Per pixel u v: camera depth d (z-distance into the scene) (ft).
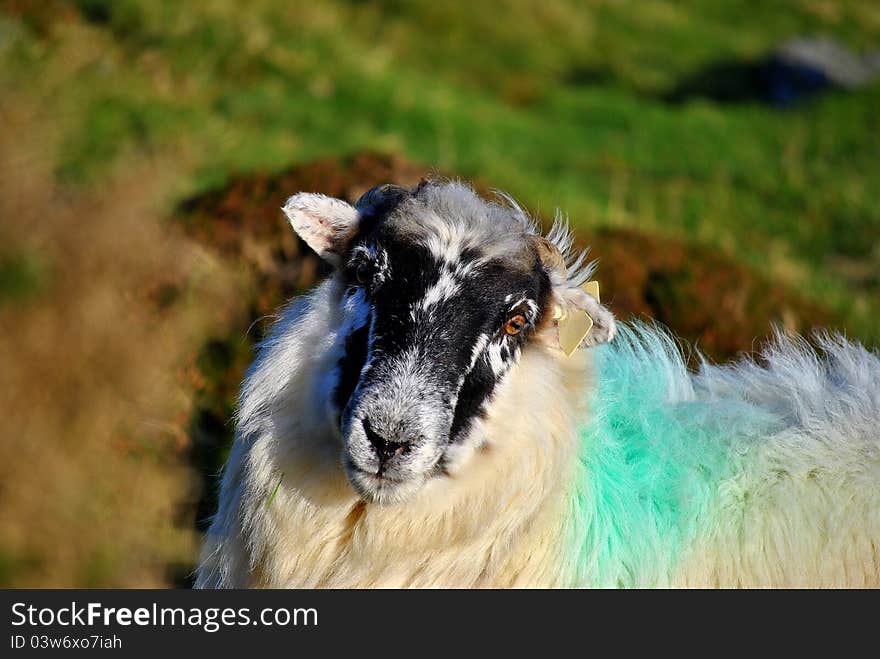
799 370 15.51
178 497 23.17
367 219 14.48
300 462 13.60
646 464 14.28
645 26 88.63
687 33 87.81
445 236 13.44
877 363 15.93
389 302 13.26
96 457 23.24
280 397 13.79
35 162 33.35
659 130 63.21
